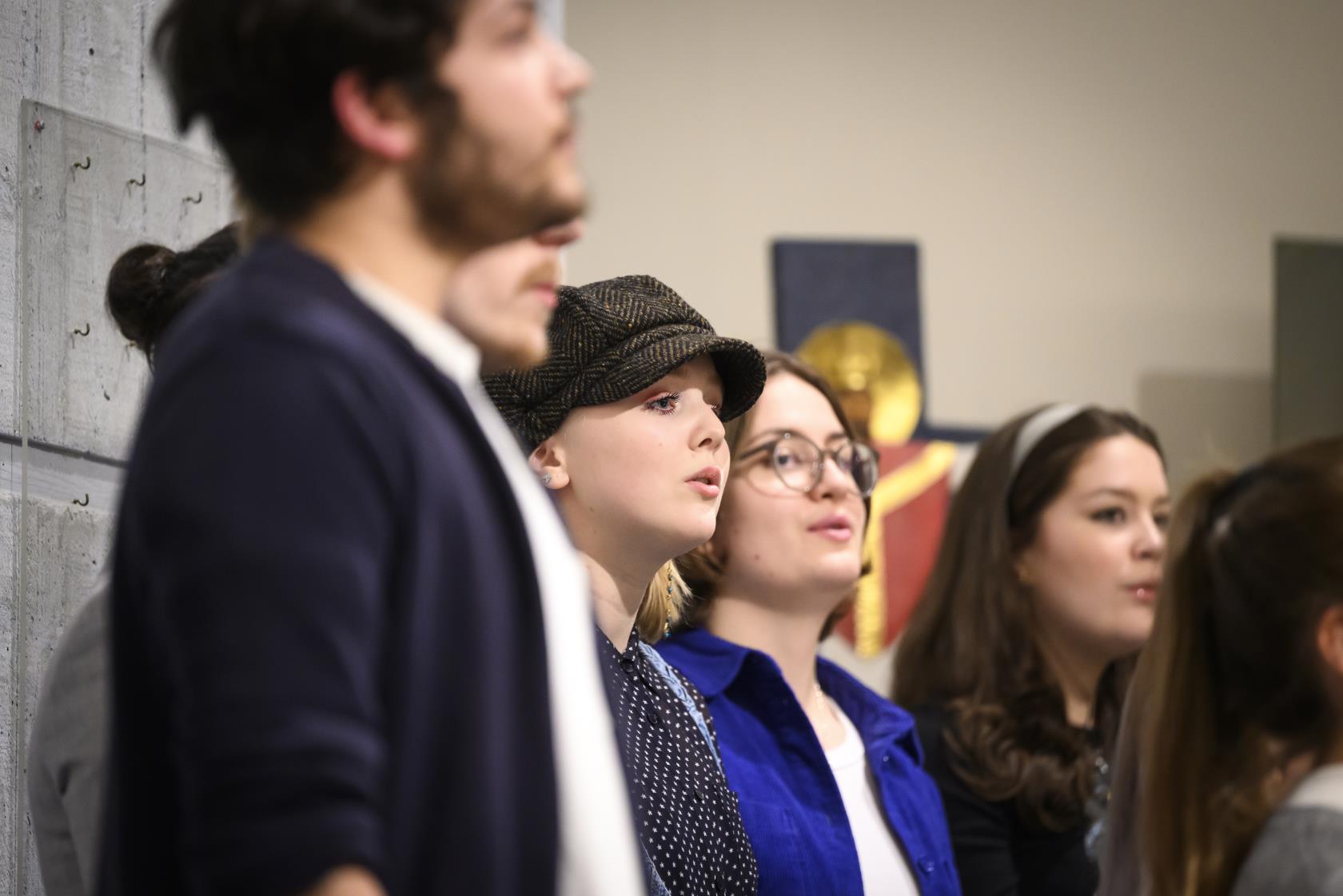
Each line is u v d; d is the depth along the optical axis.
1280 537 4.63
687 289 15.50
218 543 2.35
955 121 16.28
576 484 5.30
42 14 6.15
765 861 6.20
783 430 7.05
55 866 4.10
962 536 9.16
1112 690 9.07
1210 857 4.61
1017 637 8.77
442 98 2.66
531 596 2.65
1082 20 16.69
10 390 6.06
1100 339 16.31
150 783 2.59
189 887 2.55
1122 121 16.66
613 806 2.80
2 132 6.05
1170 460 16.33
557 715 2.73
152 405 2.54
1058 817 8.29
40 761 4.09
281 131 2.67
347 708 2.34
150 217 6.10
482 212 2.73
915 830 7.02
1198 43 16.84
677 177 15.64
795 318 15.25
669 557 5.38
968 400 15.93
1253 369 16.64
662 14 15.83
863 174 16.00
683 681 6.00
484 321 3.03
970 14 16.44
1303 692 4.57
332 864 2.27
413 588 2.48
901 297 15.52
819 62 16.08
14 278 6.09
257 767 2.27
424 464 2.52
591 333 5.27
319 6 2.59
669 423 5.30
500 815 2.51
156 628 2.52
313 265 2.63
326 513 2.39
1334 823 4.24
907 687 9.14
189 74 2.72
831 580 6.96
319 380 2.46
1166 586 4.96
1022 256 16.27
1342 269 15.90
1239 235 16.75
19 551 5.50
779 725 6.71
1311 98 16.95
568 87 2.80
